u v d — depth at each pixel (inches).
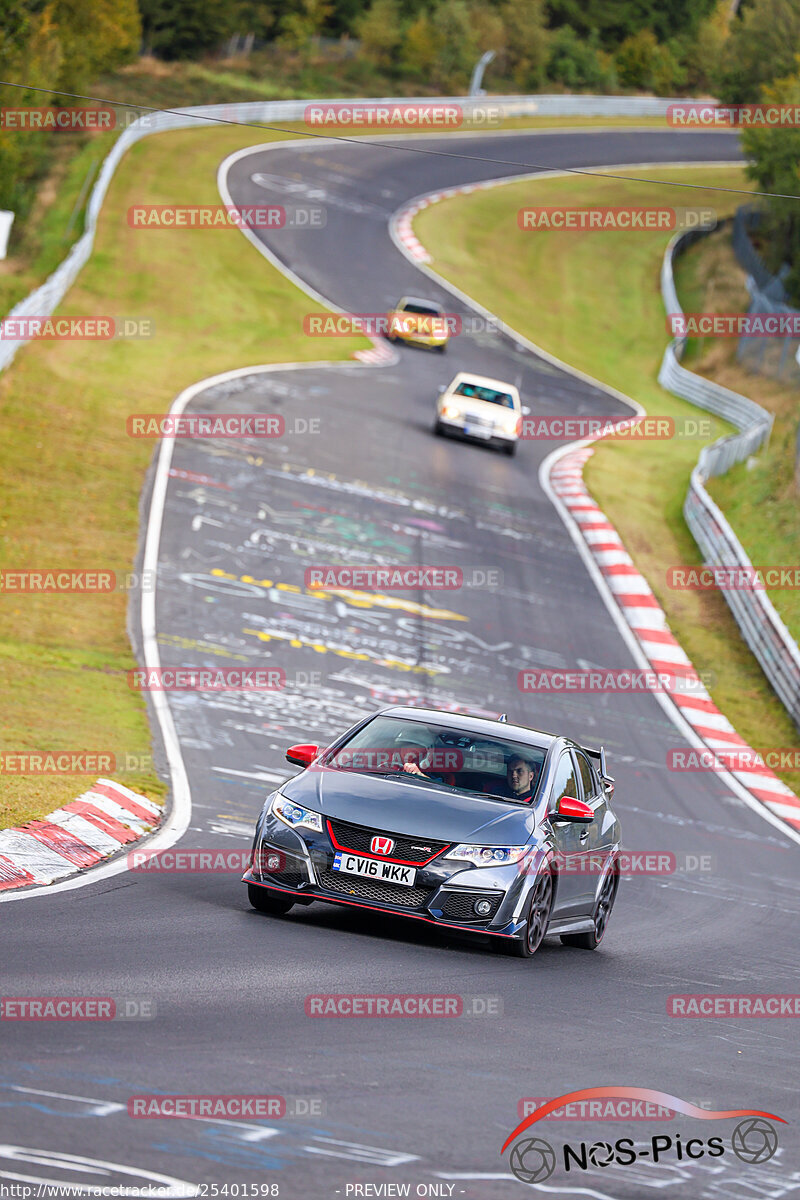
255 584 2549.2
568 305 6486.2
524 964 1005.8
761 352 5669.3
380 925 1059.3
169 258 5211.6
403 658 2369.6
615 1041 828.6
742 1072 809.5
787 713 2546.8
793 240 7027.6
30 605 2209.6
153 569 2493.8
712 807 2021.4
